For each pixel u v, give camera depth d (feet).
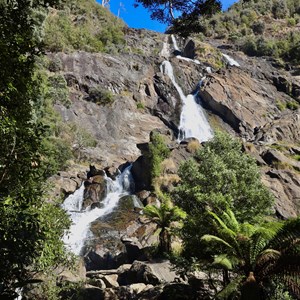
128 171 117.08
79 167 122.72
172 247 71.61
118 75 183.73
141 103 177.68
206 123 171.42
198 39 281.54
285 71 225.35
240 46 269.85
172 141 153.38
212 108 179.22
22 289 44.29
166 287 48.62
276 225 36.78
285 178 109.40
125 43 243.60
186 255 48.16
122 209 100.37
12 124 19.22
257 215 59.47
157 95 185.16
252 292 33.68
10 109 20.44
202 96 182.91
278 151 123.44
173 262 49.57
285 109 188.03
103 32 237.25
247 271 37.22
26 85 21.71
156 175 108.78
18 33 21.99
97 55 187.52
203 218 47.93
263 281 36.27
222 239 40.78
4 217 18.30
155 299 48.78
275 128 154.20
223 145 72.74
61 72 169.48
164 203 73.87
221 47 273.54
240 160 67.72
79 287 52.34
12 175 19.84
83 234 87.10
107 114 160.45
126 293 55.36
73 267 45.34
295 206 102.32
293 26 311.47
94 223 92.63
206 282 49.24
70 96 160.35
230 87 185.47
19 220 18.48
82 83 170.40
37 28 77.30
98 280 61.87
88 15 260.83
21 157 20.20
